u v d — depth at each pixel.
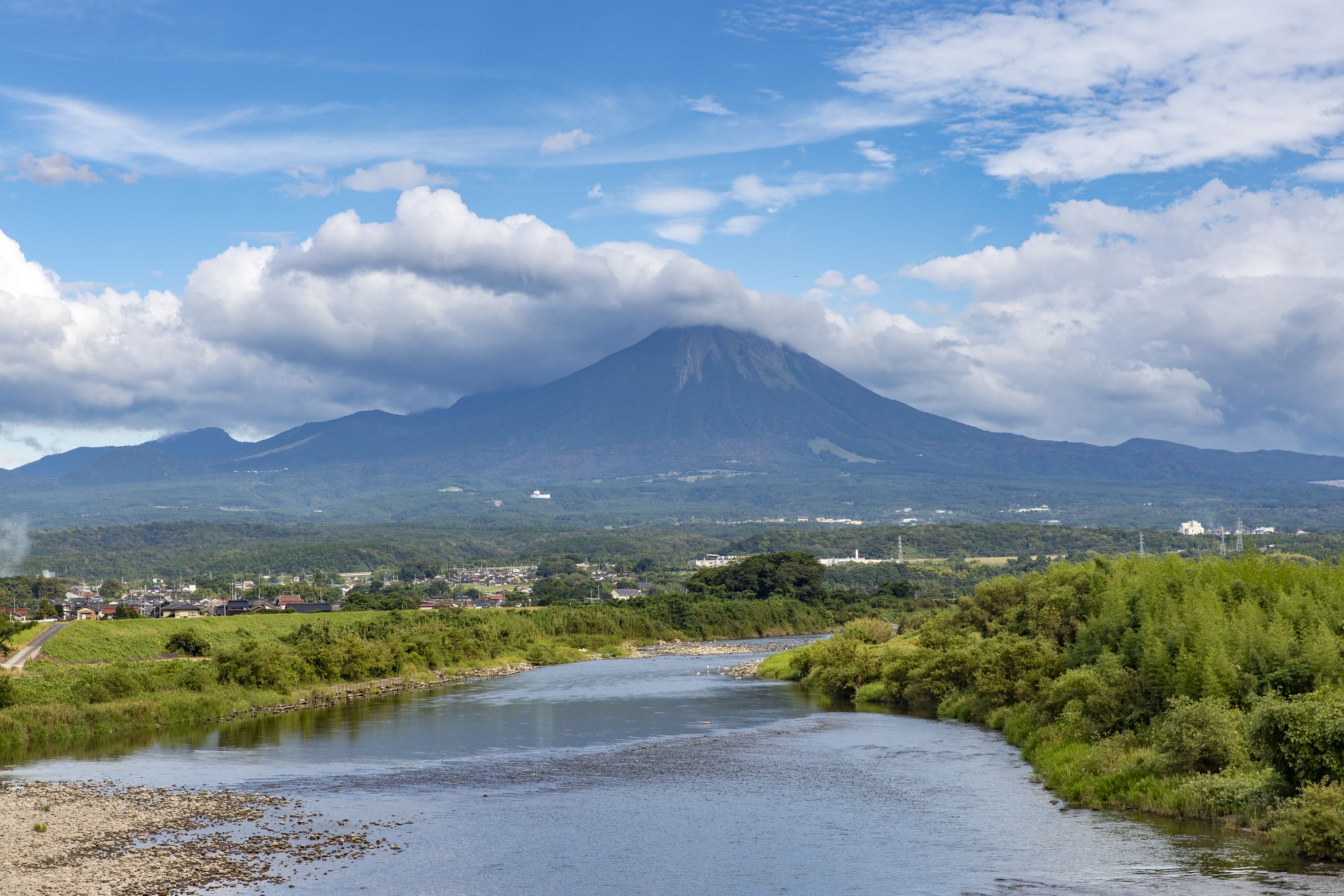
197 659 145.00
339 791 69.25
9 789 69.69
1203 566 93.44
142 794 67.88
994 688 95.75
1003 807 61.53
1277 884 43.75
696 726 99.75
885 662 123.50
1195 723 60.34
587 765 78.62
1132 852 49.75
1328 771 50.81
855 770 75.12
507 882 47.94
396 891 46.66
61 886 46.72
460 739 92.25
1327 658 64.62
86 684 105.38
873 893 45.34
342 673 139.75
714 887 46.91
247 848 53.75
